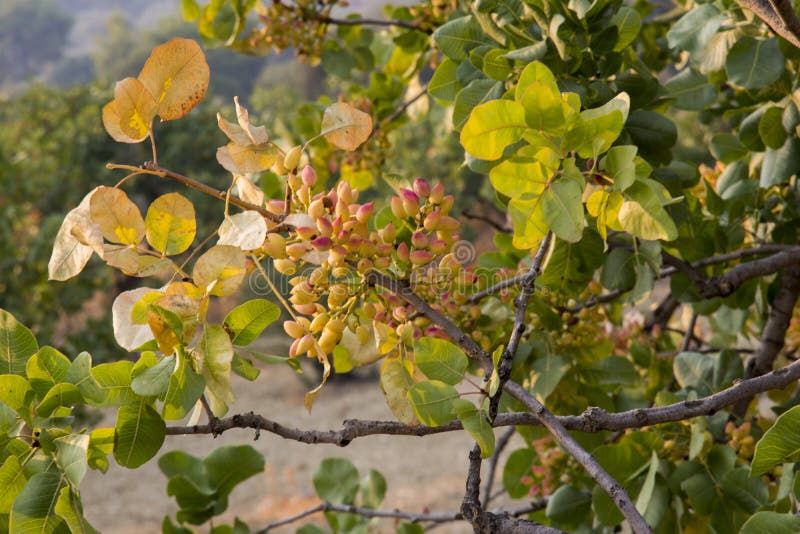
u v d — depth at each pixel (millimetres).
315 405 11805
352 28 2535
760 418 1819
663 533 1678
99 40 54656
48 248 7320
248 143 1290
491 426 1230
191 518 1802
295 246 1244
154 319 1198
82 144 11500
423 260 1287
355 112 1312
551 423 1227
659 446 1669
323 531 1991
